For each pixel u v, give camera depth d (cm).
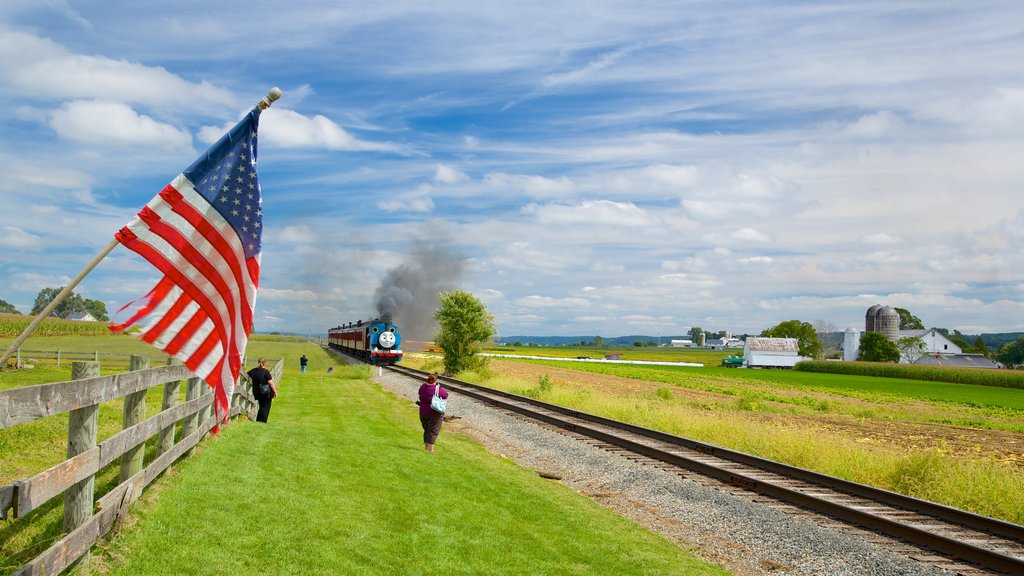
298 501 841
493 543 833
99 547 575
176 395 848
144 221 666
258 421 1535
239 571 601
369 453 1264
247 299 728
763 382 6400
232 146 722
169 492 764
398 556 728
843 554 934
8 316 8994
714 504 1181
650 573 812
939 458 1476
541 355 12731
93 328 8431
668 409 2567
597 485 1359
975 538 1019
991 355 16500
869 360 12300
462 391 3100
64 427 1120
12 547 578
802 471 1408
